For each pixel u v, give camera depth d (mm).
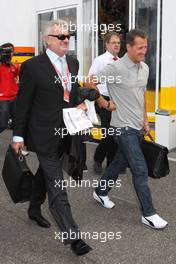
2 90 7207
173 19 7141
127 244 4059
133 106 4297
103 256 3838
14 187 3842
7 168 3908
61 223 3682
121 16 8445
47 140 3764
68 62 3828
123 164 4789
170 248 3979
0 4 10508
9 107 7316
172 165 6602
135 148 4281
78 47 8930
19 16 10195
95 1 8516
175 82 7344
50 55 3715
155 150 4355
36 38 10125
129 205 5039
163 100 7434
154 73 7805
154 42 7734
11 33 10328
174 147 7492
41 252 3932
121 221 4586
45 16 9820
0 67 7191
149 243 4078
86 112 3896
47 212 4812
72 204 5086
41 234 4297
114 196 5332
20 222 4602
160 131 7391
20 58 10211
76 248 3686
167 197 5266
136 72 4281
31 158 7168
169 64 7289
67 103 3789
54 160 3803
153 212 4402
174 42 7195
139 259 3779
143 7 7824
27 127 3850
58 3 9359
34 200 4410
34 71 3654
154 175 4367
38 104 3738
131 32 4207
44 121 3742
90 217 4703
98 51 8641
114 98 4344
